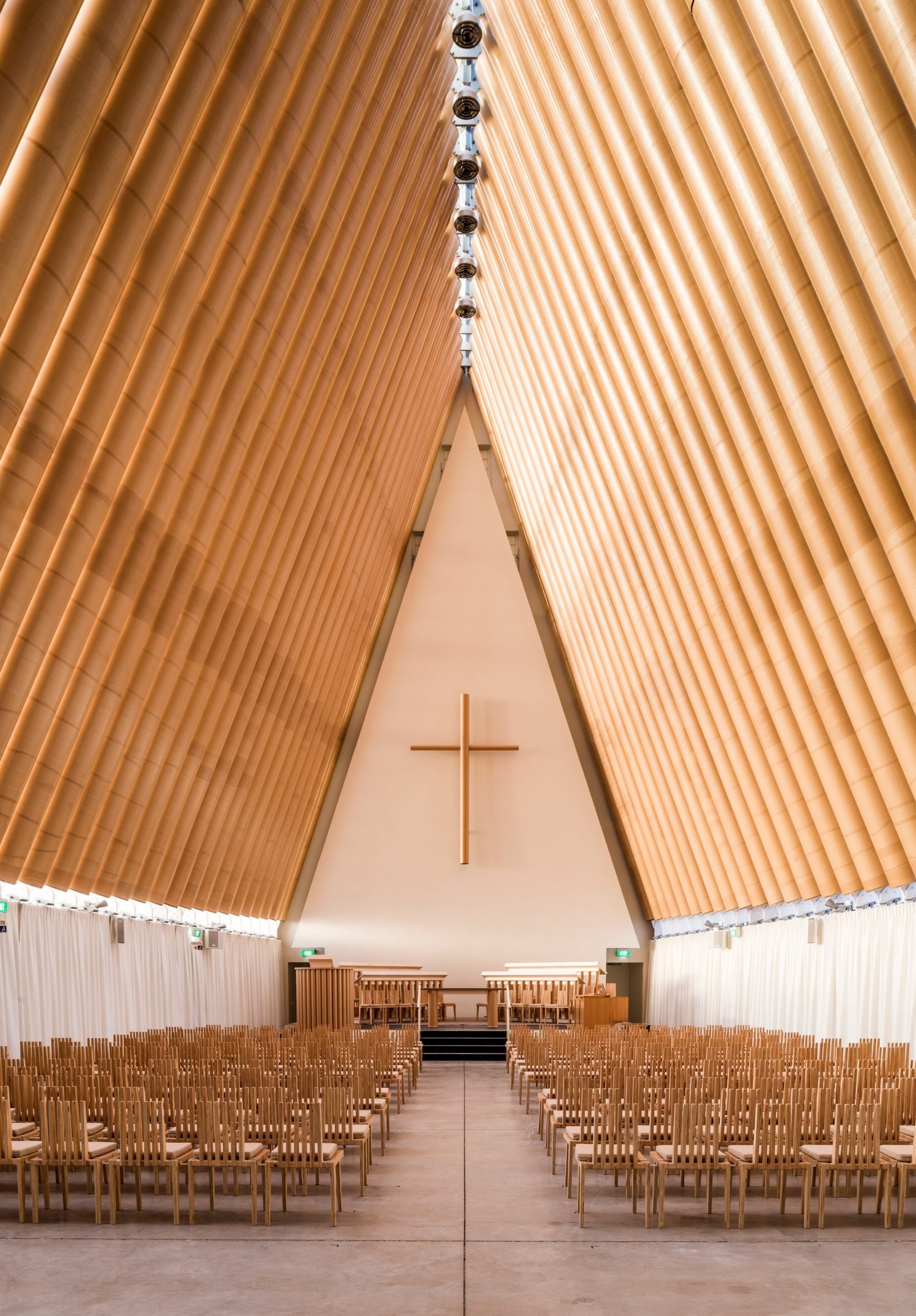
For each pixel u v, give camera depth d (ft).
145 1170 30.04
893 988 45.50
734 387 43.01
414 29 42.88
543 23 43.93
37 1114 27.91
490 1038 67.92
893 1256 20.99
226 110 31.99
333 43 37.11
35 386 29.09
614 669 69.26
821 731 46.75
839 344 35.76
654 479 53.21
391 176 47.83
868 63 29.17
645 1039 42.75
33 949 41.91
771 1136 23.44
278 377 45.68
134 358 32.35
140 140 27.91
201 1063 33.19
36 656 33.55
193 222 32.55
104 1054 36.58
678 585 55.16
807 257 34.94
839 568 40.57
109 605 37.65
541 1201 25.81
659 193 42.24
